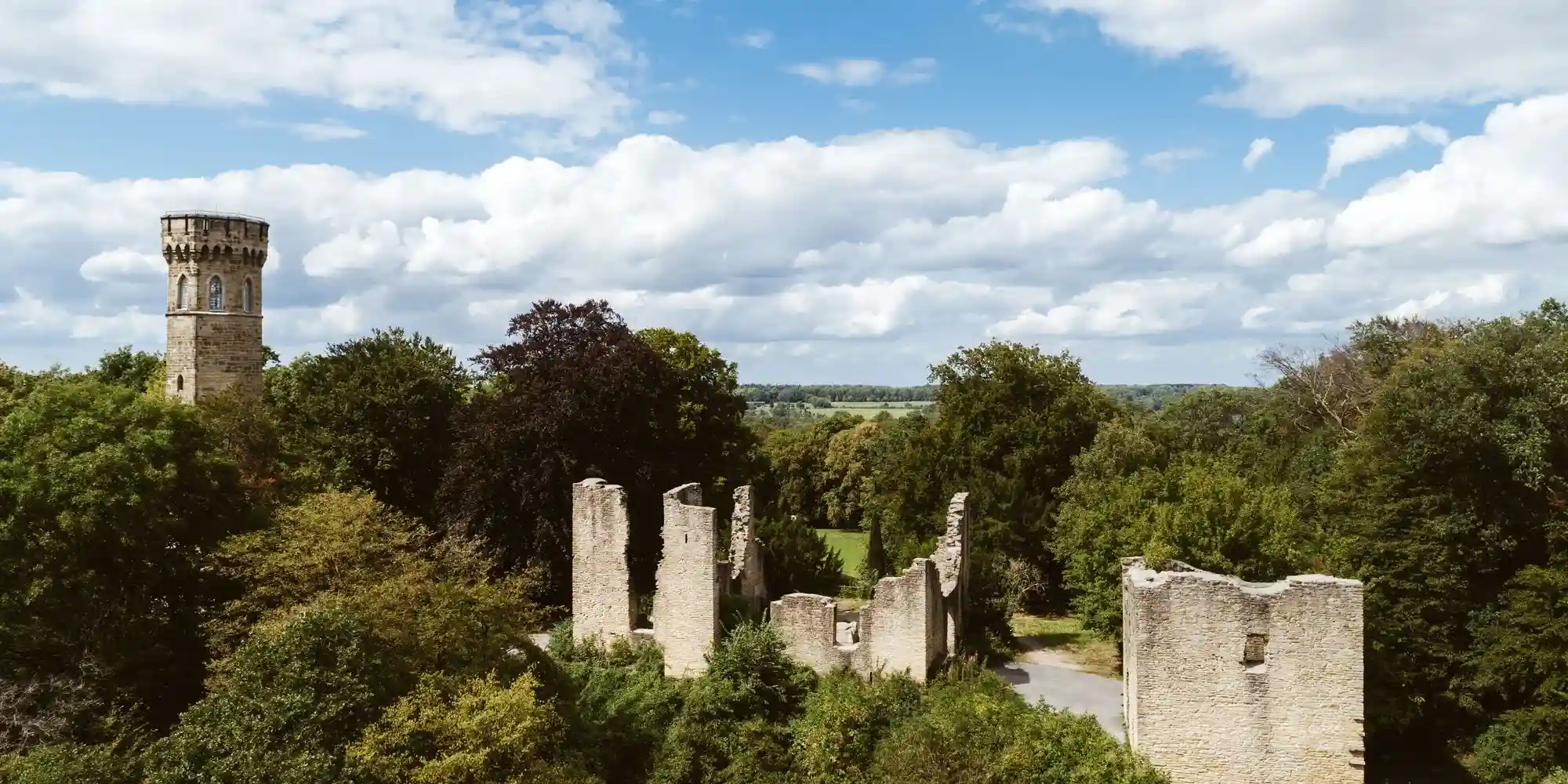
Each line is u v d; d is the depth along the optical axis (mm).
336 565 37188
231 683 29781
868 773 33531
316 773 25875
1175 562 33969
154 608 40094
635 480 56312
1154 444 65812
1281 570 40219
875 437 112750
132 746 30672
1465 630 40531
